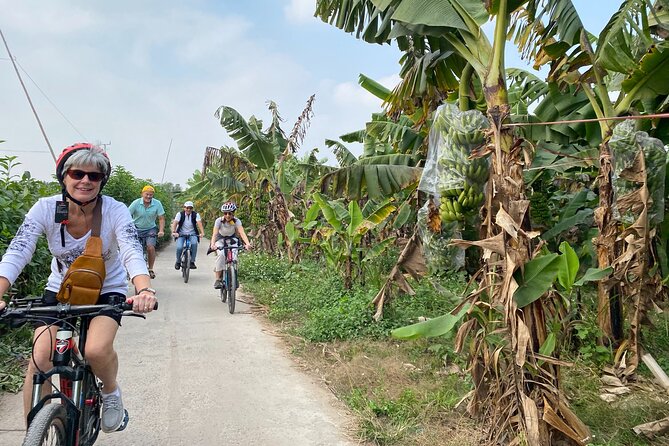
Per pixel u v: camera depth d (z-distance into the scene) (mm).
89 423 2859
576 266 3844
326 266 10492
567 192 8914
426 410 4094
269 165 12117
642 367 5230
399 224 6098
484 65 3826
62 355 2609
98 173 2789
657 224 5227
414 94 5656
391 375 4906
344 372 5023
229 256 8320
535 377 3312
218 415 4090
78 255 2980
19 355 5195
